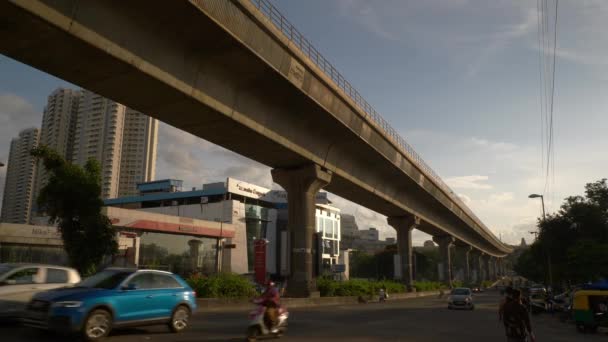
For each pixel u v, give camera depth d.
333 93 28.38
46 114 110.31
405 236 56.69
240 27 19.64
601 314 19.06
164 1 16.75
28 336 11.04
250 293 27.28
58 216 23.53
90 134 107.44
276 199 84.00
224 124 23.92
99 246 23.45
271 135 26.59
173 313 12.67
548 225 44.94
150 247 54.78
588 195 44.22
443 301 45.66
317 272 33.94
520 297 9.39
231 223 68.06
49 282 13.32
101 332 10.65
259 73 22.56
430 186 53.06
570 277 42.22
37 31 15.25
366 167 40.00
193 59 20.28
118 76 18.38
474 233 94.50
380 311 27.58
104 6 16.22
